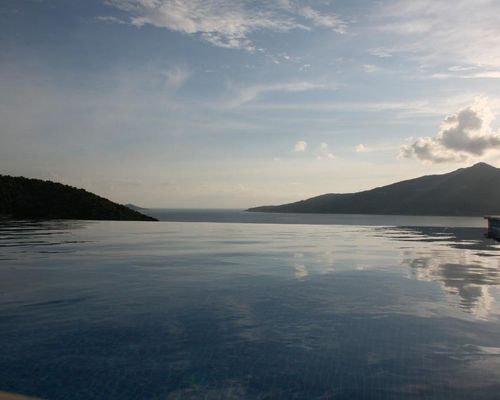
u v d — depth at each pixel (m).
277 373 3.23
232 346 3.78
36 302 5.23
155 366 3.35
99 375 3.18
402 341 3.92
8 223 20.50
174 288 6.09
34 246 11.20
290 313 4.83
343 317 4.68
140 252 10.32
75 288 6.04
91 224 21.25
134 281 6.61
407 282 6.66
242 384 3.06
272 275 7.24
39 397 2.84
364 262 8.88
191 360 3.47
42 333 4.07
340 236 16.89
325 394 2.90
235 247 11.84
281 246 12.26
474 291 5.99
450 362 3.44
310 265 8.39
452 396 2.87
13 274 7.13
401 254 10.38
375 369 3.31
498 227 15.90
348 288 6.18
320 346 3.79
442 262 8.91
